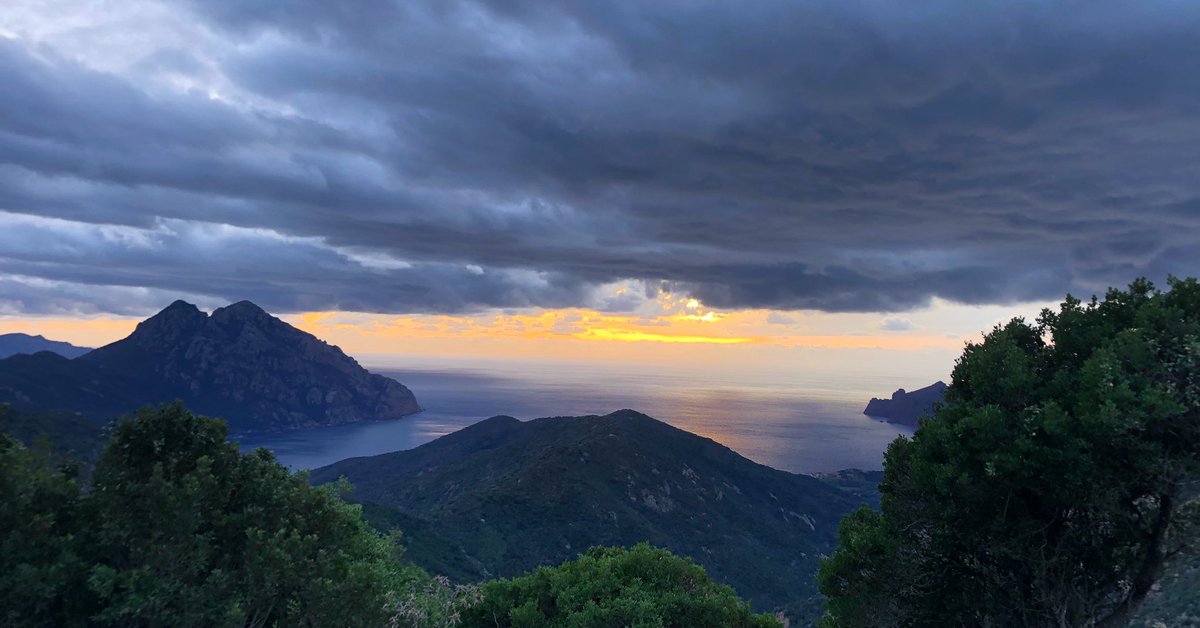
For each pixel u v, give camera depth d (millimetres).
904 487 12461
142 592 9367
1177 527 10039
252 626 10570
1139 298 11172
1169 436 9602
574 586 15906
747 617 16094
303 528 11492
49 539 9500
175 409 11312
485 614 16078
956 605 11664
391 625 12992
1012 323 12148
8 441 10398
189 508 10047
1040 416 10047
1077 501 9922
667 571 16938
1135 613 10414
